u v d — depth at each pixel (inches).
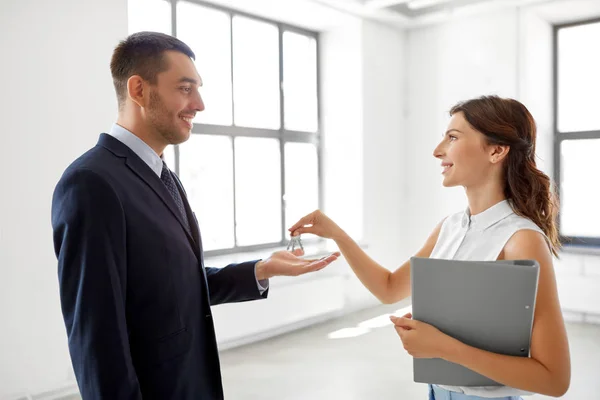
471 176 51.2
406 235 267.0
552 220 51.5
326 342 190.1
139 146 52.9
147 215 49.4
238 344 186.4
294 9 217.8
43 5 129.4
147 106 52.2
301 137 244.1
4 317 125.2
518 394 46.9
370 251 246.2
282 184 235.3
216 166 207.5
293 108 241.1
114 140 51.4
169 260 50.1
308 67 247.8
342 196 248.8
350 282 235.3
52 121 132.3
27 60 127.1
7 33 123.3
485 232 50.4
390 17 240.7
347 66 244.1
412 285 43.5
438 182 255.6
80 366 43.8
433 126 256.4
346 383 148.0
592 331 197.5
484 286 41.1
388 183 256.5
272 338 195.6
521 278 39.9
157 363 49.5
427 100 257.9
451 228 56.1
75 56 136.4
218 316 173.8
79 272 44.1
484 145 50.3
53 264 134.0
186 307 51.5
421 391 141.7
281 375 154.9
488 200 51.9
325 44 250.7
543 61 231.1
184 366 51.0
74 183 45.6
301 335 199.8
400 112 262.8
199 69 199.6
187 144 196.5
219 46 207.0
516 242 47.3
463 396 48.9
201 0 197.9
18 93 125.8
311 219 68.3
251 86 221.0
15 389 127.1
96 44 140.9
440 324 43.2
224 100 209.5
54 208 46.2
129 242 47.9
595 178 226.5
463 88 245.4
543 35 230.5
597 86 225.5
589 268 209.3
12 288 126.5
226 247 212.7
